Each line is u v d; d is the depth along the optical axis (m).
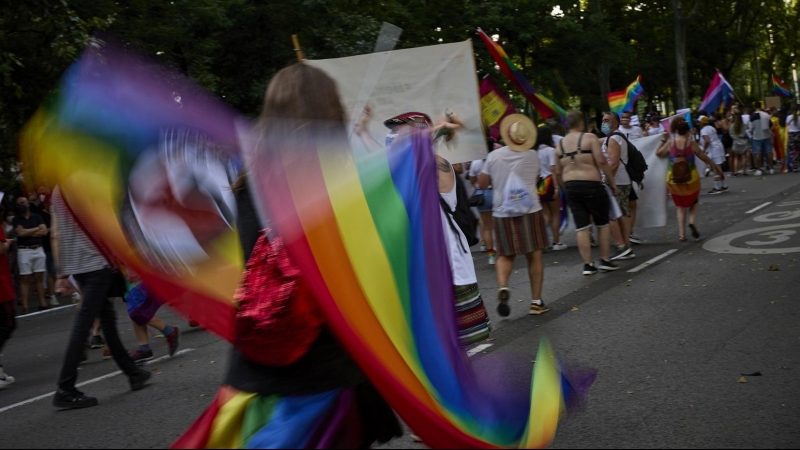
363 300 2.59
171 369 6.86
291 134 2.58
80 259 5.75
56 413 5.70
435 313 2.85
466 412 2.84
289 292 2.43
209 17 15.61
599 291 8.55
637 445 4.05
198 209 2.89
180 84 2.98
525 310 7.91
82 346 5.82
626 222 10.61
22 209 13.09
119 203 2.99
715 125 24.56
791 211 13.88
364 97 3.44
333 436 2.52
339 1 19.23
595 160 9.52
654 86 45.72
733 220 13.56
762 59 60.50
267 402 2.49
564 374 3.71
